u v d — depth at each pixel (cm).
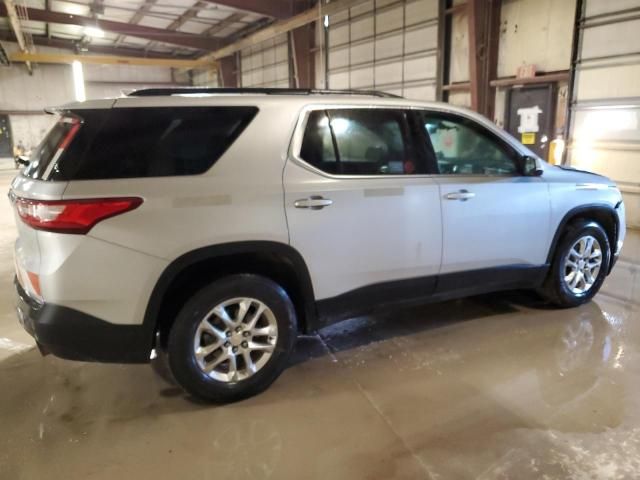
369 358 300
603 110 694
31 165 242
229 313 249
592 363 288
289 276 267
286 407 248
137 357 231
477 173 314
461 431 226
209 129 240
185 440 223
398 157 286
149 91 251
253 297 248
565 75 743
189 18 1526
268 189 243
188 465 206
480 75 867
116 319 223
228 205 234
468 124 313
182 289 244
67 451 216
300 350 312
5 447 219
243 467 204
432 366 288
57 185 212
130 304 223
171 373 266
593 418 233
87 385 272
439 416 238
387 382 271
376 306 289
